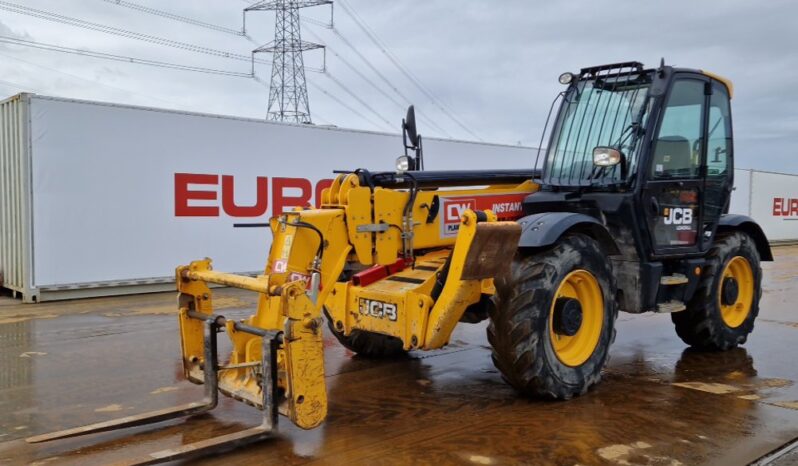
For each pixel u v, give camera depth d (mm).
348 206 4406
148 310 7879
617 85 5152
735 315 6086
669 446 3596
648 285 4941
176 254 9391
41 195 8273
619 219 4836
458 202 5039
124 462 3154
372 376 4996
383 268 4633
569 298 4379
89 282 8664
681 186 5188
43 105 8203
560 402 4355
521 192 5441
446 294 4039
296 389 3422
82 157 8531
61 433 3566
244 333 3920
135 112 8906
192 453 3297
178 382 4816
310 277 4156
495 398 4445
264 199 10211
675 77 5027
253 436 3496
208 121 9570
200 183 9547
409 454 3467
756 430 3854
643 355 5762
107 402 4344
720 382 4887
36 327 6824
